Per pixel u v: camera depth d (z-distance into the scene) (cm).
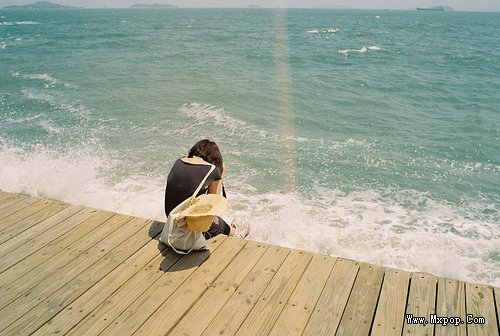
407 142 1071
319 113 1375
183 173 364
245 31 6825
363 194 745
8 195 488
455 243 575
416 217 656
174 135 1088
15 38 4991
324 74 2292
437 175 847
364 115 1363
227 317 294
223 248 379
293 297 313
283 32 6519
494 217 666
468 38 5559
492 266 523
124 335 278
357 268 348
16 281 332
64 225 418
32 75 2111
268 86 1848
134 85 1836
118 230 409
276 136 1096
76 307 304
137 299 312
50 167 803
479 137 1127
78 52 3294
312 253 370
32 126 1161
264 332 280
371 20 13188
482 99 1672
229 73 2267
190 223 347
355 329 281
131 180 770
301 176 823
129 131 1123
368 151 990
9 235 400
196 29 7350
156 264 354
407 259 529
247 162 894
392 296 313
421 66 2695
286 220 624
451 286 323
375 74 2323
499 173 867
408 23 10938
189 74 2202
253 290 322
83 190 710
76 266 351
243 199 704
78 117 1269
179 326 286
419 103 1583
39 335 277
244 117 1291
